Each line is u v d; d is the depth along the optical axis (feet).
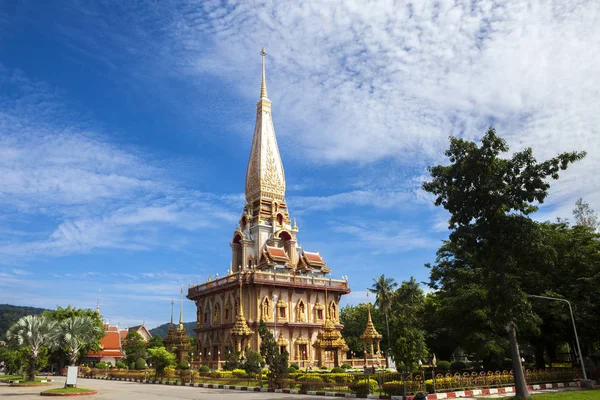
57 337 160.76
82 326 158.71
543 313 147.84
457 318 159.43
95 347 290.76
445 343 203.92
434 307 190.80
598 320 145.89
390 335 108.88
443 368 173.17
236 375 173.88
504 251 97.71
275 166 294.46
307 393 121.29
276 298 236.43
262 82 313.12
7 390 144.46
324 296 259.80
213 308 256.32
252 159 297.12
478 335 151.33
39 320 175.42
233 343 219.00
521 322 93.97
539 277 149.07
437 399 100.22
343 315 350.43
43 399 111.96
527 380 123.75
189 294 278.67
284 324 236.84
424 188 105.70
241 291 234.58
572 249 151.02
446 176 103.45
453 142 102.06
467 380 111.24
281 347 233.55
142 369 237.25
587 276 148.66
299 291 251.19
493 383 115.75
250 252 272.31
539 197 96.63
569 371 135.23
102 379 228.02
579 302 144.56
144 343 371.15
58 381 197.77
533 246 95.71
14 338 174.50
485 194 98.17
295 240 281.13
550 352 185.68
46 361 200.64
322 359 231.91
